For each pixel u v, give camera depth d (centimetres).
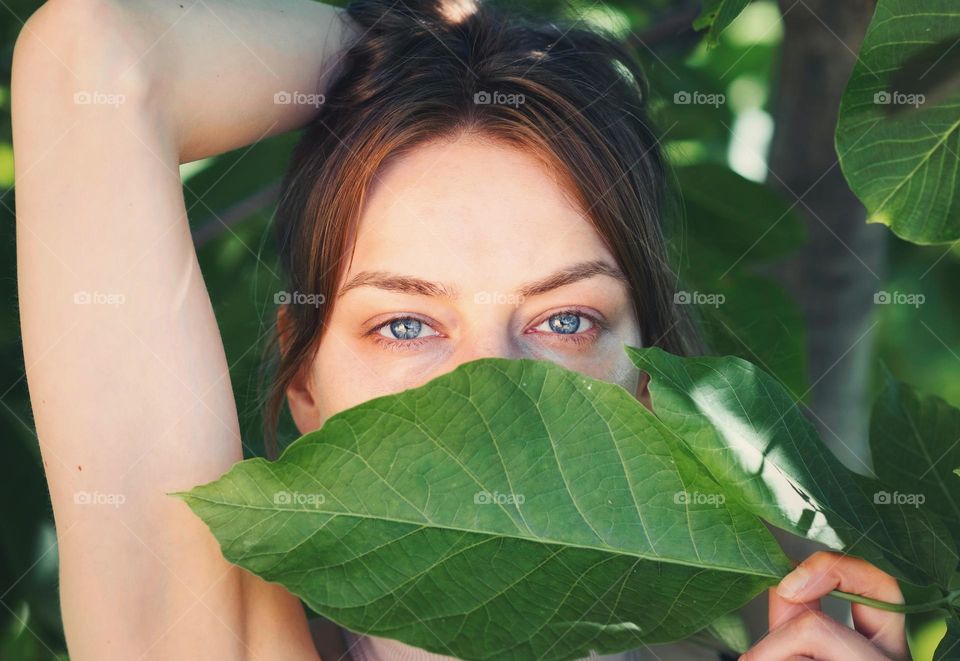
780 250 176
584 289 122
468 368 85
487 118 120
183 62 113
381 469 85
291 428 175
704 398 88
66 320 100
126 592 97
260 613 106
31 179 103
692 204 174
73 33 104
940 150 87
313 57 128
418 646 82
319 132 129
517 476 86
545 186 121
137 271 102
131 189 104
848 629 90
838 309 185
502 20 139
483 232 118
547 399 86
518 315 121
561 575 85
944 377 259
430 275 118
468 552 85
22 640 157
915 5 84
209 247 195
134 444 99
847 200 178
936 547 90
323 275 125
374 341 123
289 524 84
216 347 107
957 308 226
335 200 122
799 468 90
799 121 175
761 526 88
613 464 87
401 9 132
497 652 82
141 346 101
